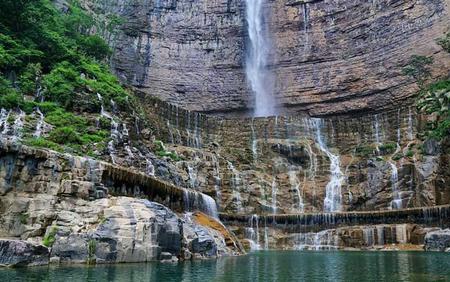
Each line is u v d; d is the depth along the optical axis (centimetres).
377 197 3678
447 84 4081
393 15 5112
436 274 1427
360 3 5438
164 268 1474
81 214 1708
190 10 6084
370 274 1435
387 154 4041
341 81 5284
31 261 1452
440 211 2925
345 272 1498
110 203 1723
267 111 5606
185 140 4175
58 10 4609
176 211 2450
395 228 2923
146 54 5762
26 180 1730
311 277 1356
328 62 5475
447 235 2647
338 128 4472
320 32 5656
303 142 4344
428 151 3616
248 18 6078
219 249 2220
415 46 4825
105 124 2945
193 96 5725
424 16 4850
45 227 1658
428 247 2708
